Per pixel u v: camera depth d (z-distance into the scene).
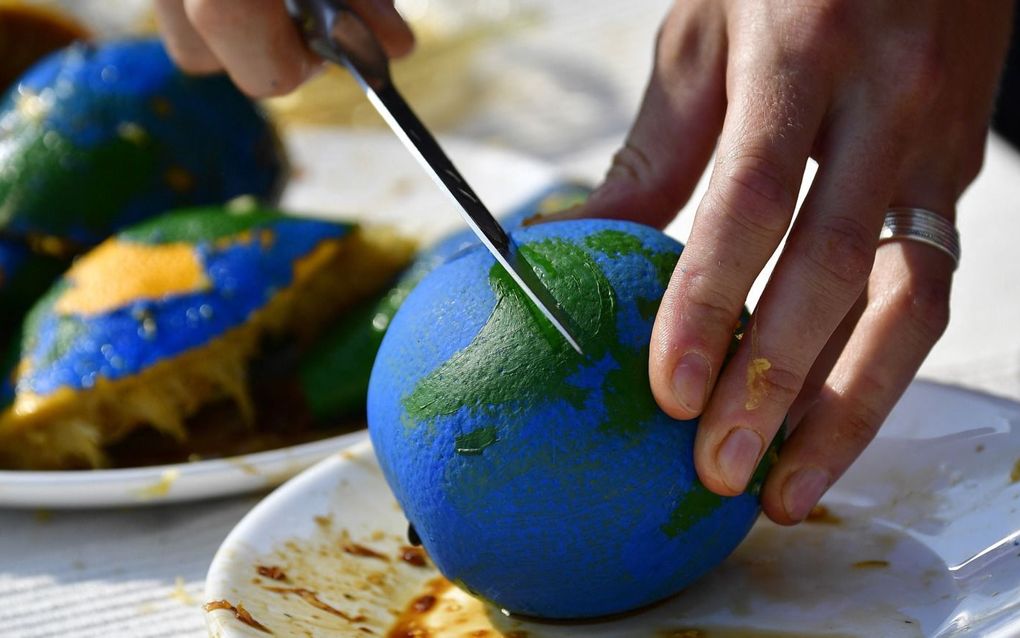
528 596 0.45
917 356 0.47
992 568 0.45
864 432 0.46
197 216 0.63
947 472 0.49
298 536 0.49
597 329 0.44
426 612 0.47
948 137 0.48
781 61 0.45
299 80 0.57
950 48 0.46
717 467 0.43
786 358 0.43
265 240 0.62
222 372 0.60
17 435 0.58
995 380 0.58
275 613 0.46
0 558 0.54
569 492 0.44
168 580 0.52
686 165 0.50
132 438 0.60
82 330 0.59
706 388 0.43
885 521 0.48
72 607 0.51
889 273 0.48
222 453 0.60
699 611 0.46
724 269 0.43
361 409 0.61
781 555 0.48
